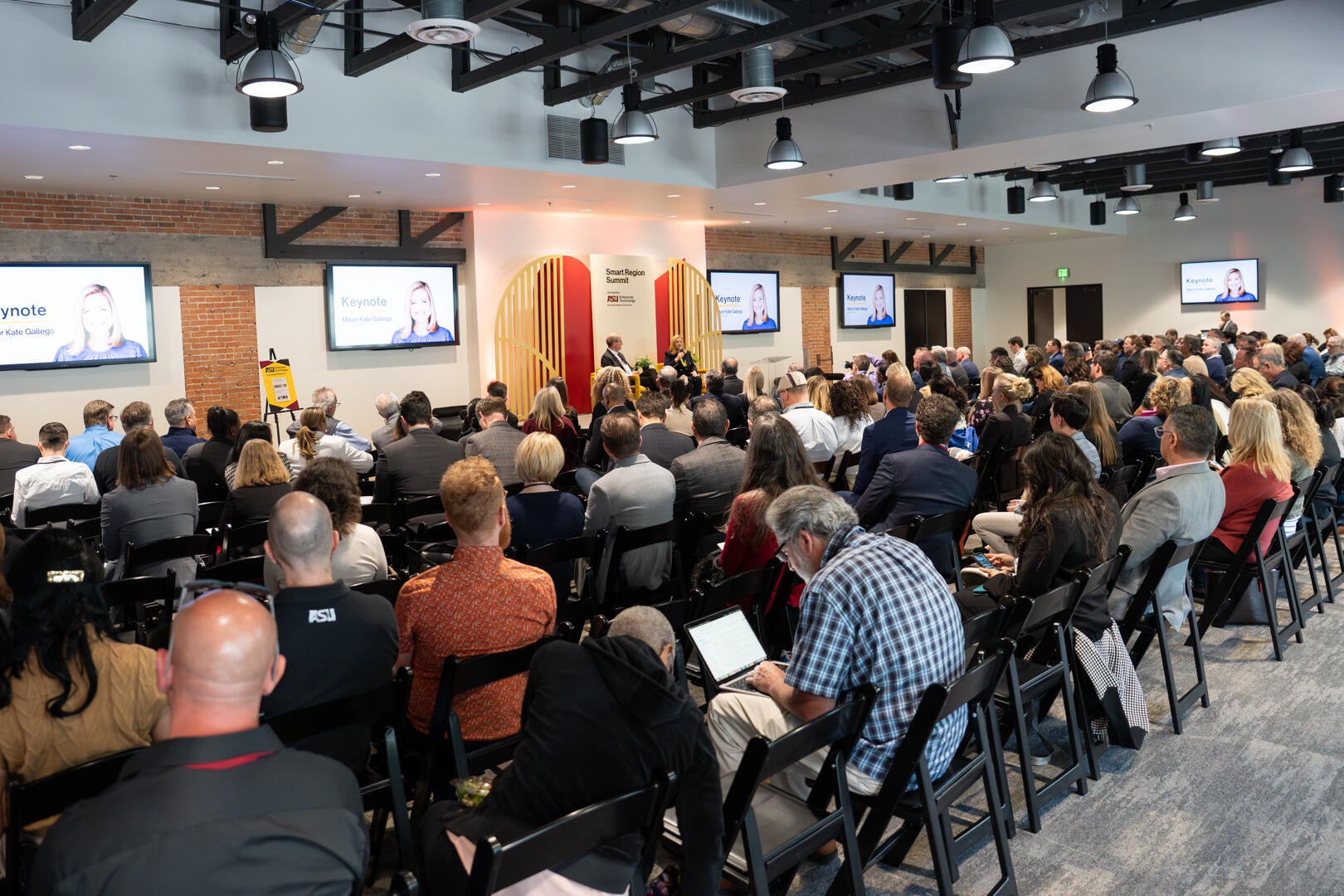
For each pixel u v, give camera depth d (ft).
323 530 7.90
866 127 28.78
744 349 52.90
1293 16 21.21
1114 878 9.18
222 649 4.56
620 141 24.68
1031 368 28.35
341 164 25.53
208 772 4.45
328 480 11.06
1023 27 24.85
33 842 6.17
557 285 40.75
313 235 35.55
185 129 21.25
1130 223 60.90
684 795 6.24
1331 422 20.81
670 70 23.21
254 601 4.82
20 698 6.57
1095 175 45.83
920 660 8.13
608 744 6.07
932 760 8.51
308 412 21.33
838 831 7.73
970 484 14.29
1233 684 13.92
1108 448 18.20
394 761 7.77
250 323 34.45
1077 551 10.96
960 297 67.05
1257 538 14.38
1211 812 10.35
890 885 9.12
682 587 14.39
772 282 53.83
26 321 29.40
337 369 36.65
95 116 19.99
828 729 7.20
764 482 12.27
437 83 25.50
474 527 8.84
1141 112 23.54
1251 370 20.86
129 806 4.31
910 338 63.87
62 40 19.56
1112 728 11.27
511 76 27.09
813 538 8.82
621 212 40.11
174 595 11.22
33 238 29.63
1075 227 54.34
